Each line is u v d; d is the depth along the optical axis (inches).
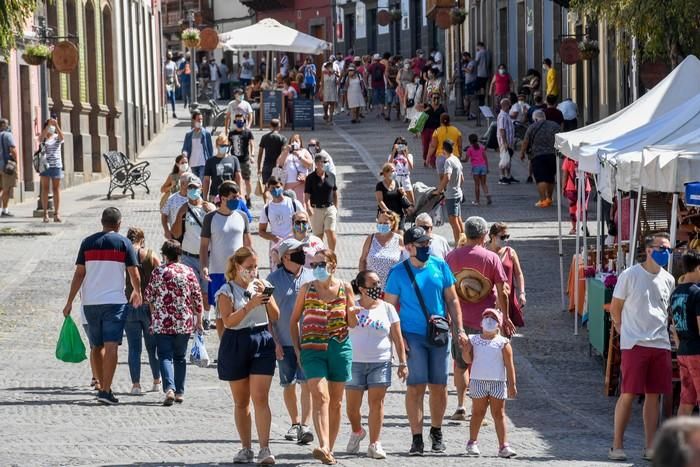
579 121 3713.1
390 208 1884.8
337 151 3722.9
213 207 1526.8
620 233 1441.9
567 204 2716.5
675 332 1028.5
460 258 1160.8
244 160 2576.3
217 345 1536.7
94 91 3570.4
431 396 1037.2
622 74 3105.3
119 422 1163.9
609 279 1407.5
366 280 1008.2
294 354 1064.8
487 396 1024.9
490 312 1019.9
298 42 4896.7
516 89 4490.7
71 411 1213.1
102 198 2950.3
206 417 1192.8
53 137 2503.7
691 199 1189.1
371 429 1012.5
